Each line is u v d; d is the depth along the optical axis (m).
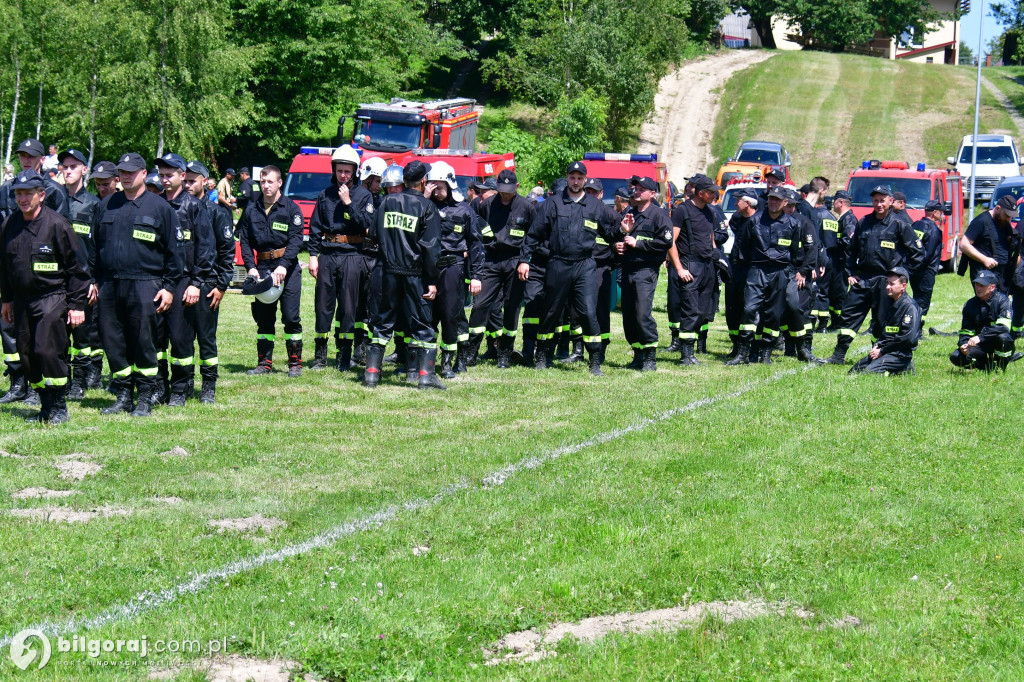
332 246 11.81
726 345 15.09
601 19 44.88
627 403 10.07
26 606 4.90
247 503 6.58
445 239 11.12
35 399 9.61
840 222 16.61
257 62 37.56
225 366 12.05
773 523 6.36
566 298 11.98
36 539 5.79
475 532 6.13
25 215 8.35
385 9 44.47
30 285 8.43
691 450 8.08
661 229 12.09
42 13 33.66
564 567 5.56
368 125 24.25
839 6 73.19
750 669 4.50
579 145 37.97
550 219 11.81
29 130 37.16
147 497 6.69
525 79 45.94
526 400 10.24
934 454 8.05
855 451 8.13
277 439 8.31
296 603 5.00
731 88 59.50
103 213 8.98
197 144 34.34
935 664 4.56
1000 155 38.56
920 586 5.40
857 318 12.79
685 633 4.79
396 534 6.05
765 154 38.09
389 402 10.03
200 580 5.28
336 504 6.61
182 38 32.66
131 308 8.96
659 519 6.39
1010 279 12.52
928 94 58.00
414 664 4.49
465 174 21.03
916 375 11.62
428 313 10.88
